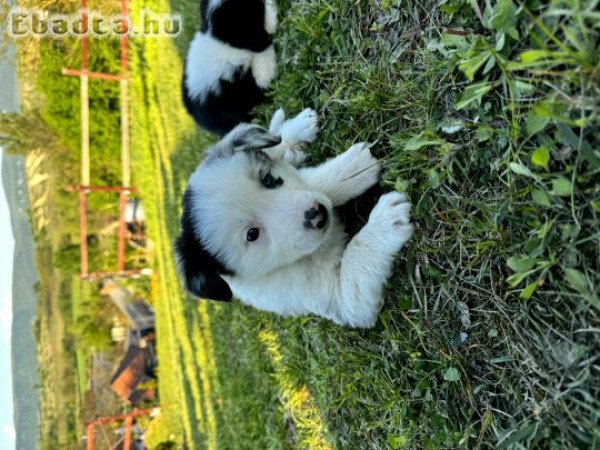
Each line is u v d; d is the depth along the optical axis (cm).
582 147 19
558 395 21
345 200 34
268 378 55
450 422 27
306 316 42
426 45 29
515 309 24
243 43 52
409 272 30
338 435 40
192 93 58
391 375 32
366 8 35
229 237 33
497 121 24
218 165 35
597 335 20
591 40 19
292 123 41
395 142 30
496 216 24
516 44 22
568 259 21
